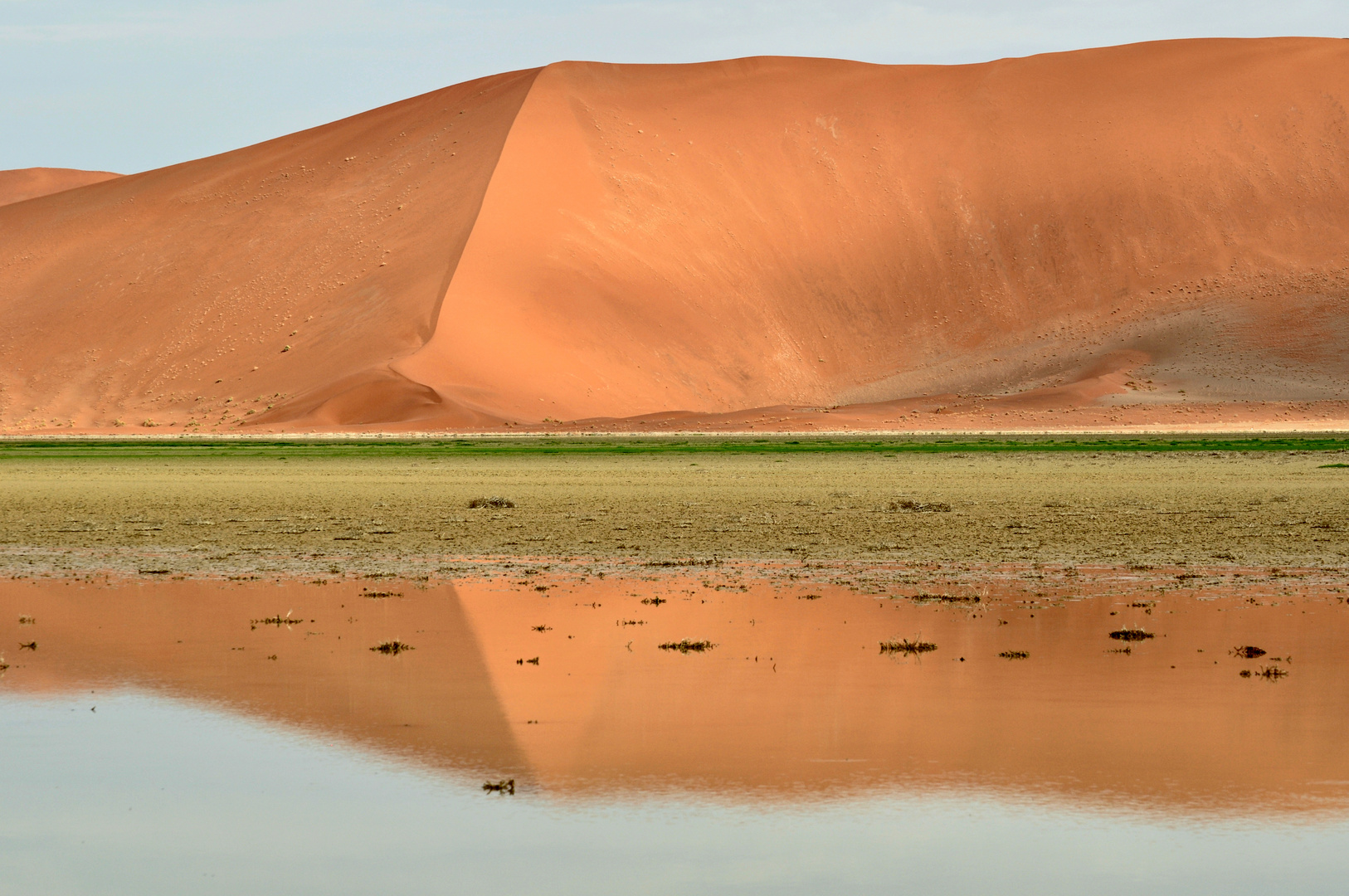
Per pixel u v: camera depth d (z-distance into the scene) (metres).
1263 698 31.61
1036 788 24.34
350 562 61.06
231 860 20.59
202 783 24.80
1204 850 20.98
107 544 69.56
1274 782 24.67
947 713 30.20
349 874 19.95
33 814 23.02
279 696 32.12
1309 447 189.38
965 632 40.72
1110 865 20.23
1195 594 49.12
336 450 198.00
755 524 78.31
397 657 37.03
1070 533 72.12
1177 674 34.34
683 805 23.33
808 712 30.33
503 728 28.91
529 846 21.17
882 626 41.91
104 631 41.44
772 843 21.31
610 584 52.59
